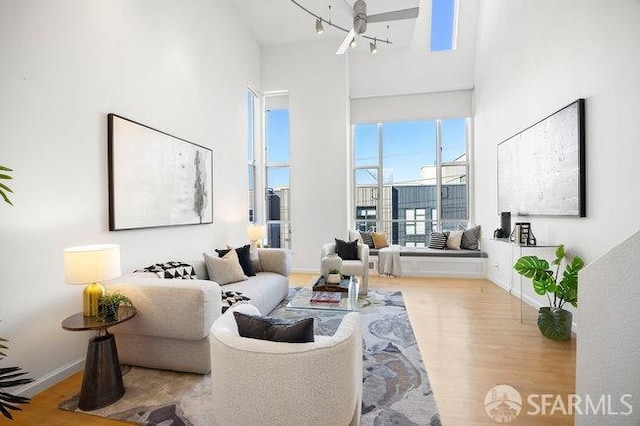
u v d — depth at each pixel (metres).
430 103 6.23
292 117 5.93
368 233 6.06
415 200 6.51
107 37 2.57
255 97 5.98
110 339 1.92
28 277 1.99
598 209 2.58
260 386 1.24
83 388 1.84
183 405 1.86
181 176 3.49
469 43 5.84
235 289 3.10
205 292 2.13
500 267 4.70
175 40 3.45
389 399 1.91
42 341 2.06
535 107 3.57
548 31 3.29
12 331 1.90
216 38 4.32
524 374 2.21
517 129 4.04
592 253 2.66
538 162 3.48
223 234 4.46
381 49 6.09
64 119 2.21
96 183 2.46
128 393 1.98
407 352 2.54
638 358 0.90
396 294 4.27
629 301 0.93
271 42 5.88
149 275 2.54
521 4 3.89
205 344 2.18
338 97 5.77
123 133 2.68
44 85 2.08
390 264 5.45
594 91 2.62
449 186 6.35
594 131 2.62
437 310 3.60
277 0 4.77
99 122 2.49
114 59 2.64
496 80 4.75
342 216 5.77
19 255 1.94
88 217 2.39
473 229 5.60
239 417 1.28
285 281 3.95
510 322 3.21
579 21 2.79
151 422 1.72
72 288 2.26
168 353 2.22
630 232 2.27
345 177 5.76
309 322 1.33
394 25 5.33
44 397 1.96
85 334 2.36
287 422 1.24
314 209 5.86
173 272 2.76
